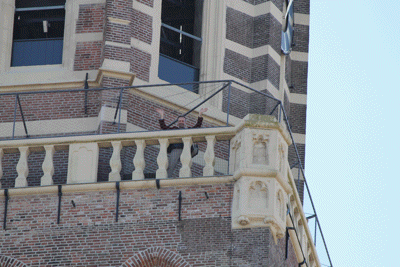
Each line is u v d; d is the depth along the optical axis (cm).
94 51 5200
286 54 5728
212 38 5447
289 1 5825
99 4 5281
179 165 4872
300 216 4909
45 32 5403
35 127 5056
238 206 4384
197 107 5203
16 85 5134
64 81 5125
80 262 4400
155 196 4472
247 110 5381
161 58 5353
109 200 4488
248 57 5500
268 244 4325
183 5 5616
